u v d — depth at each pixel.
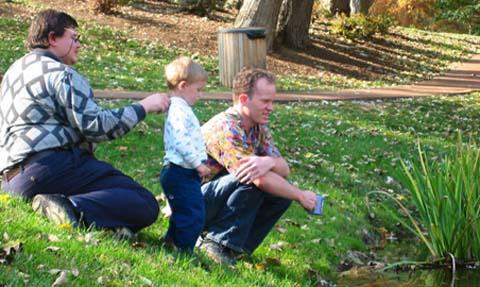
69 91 4.61
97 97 11.81
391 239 7.38
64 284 3.64
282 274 5.49
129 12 22.30
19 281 3.54
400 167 10.10
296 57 22.53
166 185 4.79
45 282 3.62
